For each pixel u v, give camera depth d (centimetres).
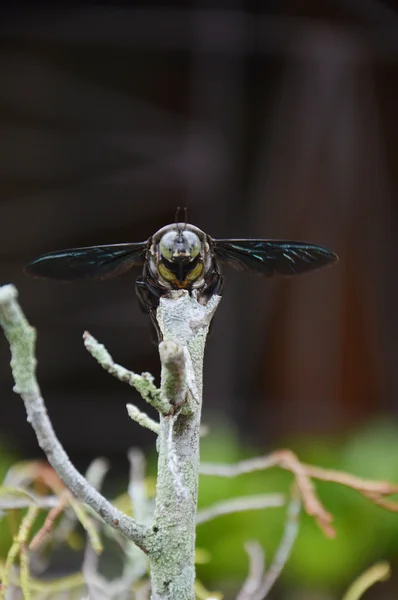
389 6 92
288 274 39
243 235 98
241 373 98
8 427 98
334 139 96
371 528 57
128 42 97
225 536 55
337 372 98
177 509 34
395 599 56
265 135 98
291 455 38
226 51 97
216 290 37
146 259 37
